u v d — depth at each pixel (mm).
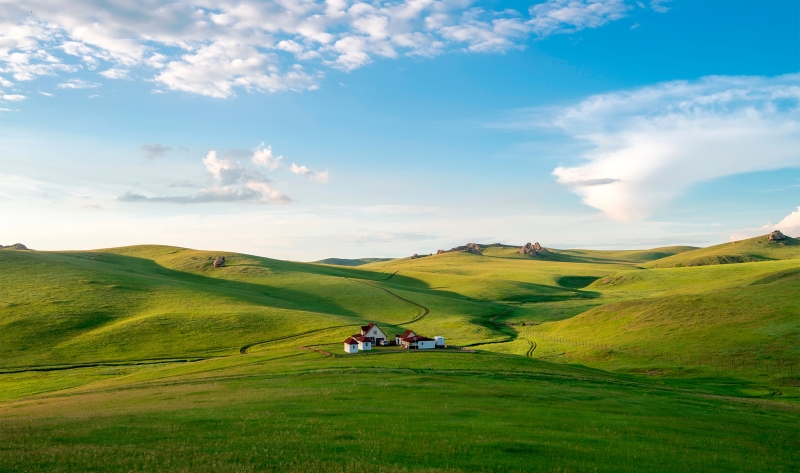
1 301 146375
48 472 23500
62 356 106625
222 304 160625
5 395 74750
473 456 28156
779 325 99312
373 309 180625
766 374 79438
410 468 25344
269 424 34594
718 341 97750
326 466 25094
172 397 50812
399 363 77625
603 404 49312
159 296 167250
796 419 49656
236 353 108625
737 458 32219
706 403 55250
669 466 29031
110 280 182125
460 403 45375
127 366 97938
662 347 100750
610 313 138375
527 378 65375
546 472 26156
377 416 38000
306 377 64000
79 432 32000
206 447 28453
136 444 29109
